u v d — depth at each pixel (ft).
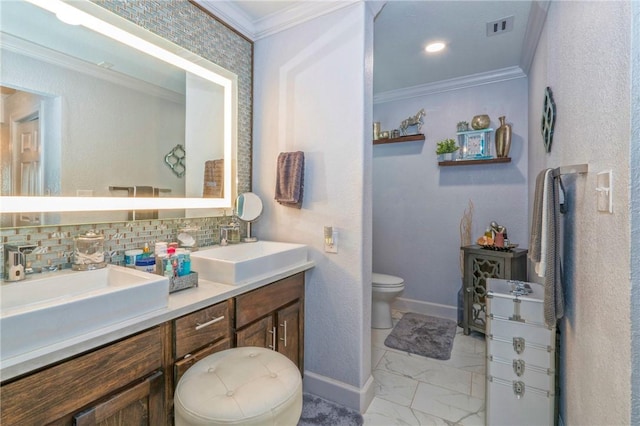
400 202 10.96
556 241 4.32
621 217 2.81
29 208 3.74
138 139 4.91
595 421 3.46
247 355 3.86
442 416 5.44
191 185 5.68
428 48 7.86
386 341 8.42
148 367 3.37
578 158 4.07
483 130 9.37
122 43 4.68
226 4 5.96
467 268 8.82
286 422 3.18
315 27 6.00
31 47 3.81
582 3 3.89
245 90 6.66
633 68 2.61
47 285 3.60
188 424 2.96
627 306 2.69
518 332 4.98
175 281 4.15
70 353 2.69
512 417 5.03
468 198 9.87
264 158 6.66
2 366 2.33
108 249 4.50
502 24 6.77
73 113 4.18
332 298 5.88
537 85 7.23
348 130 5.67
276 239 6.52
